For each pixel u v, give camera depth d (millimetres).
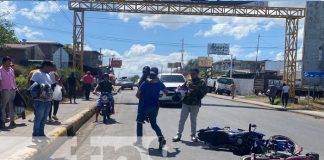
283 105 35031
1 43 27688
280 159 8820
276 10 42062
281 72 71312
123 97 38375
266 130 16750
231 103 36719
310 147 12852
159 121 17672
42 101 10359
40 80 10500
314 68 45281
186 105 12359
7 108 13086
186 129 15375
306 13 44750
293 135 15688
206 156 10336
